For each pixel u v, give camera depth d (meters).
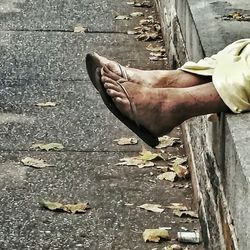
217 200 3.02
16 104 4.25
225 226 2.86
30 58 4.77
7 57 4.77
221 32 3.37
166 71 3.07
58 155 3.81
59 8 5.55
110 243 3.26
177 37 4.22
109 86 3.01
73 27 5.25
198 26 3.44
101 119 4.12
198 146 3.46
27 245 3.24
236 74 2.87
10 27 5.21
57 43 5.00
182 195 3.56
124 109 2.99
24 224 3.35
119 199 3.51
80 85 4.46
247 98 2.86
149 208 3.45
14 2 5.62
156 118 2.98
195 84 3.03
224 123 2.88
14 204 3.46
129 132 4.02
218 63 2.96
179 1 4.10
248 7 3.63
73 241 3.27
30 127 4.04
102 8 5.60
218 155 2.99
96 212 3.43
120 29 5.27
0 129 4.02
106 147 3.89
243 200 2.57
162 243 3.28
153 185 3.62
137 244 3.26
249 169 2.57
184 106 2.95
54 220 3.38
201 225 3.31
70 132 4.01
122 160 3.78
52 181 3.62
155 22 5.41
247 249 2.52
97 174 3.68
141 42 5.09
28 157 3.79
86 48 4.96
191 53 3.58
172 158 3.83
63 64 4.71
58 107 4.23
